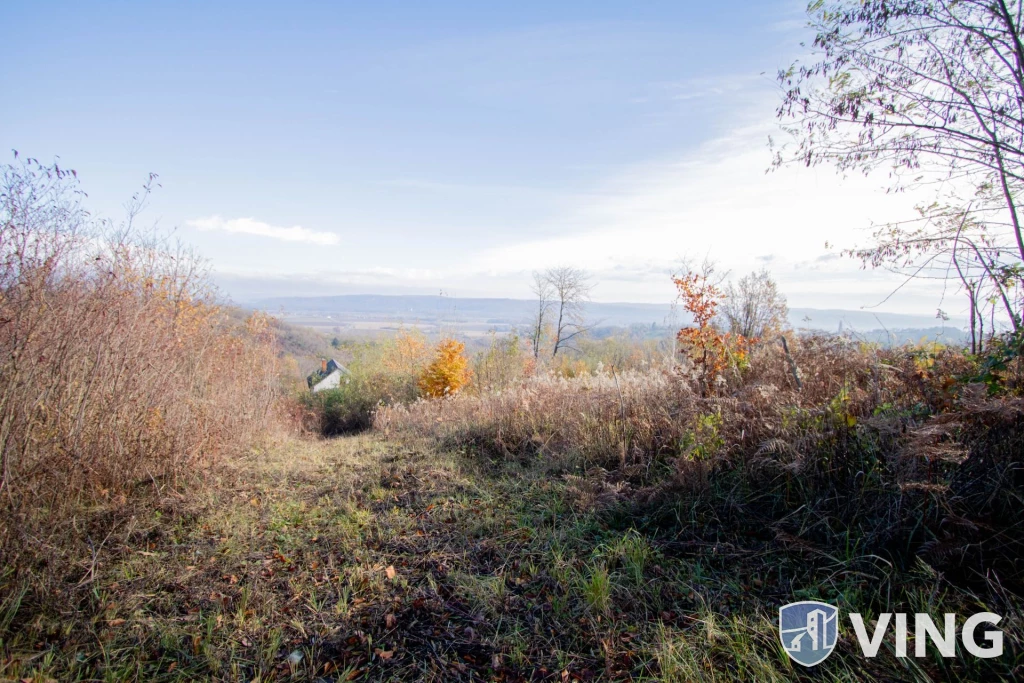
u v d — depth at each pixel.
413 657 2.91
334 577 3.80
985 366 3.94
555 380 9.23
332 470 6.80
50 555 3.56
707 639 2.87
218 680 2.77
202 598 3.51
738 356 7.00
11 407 4.29
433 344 17.86
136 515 4.68
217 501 5.36
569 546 4.13
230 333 11.16
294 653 2.96
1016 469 3.33
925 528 3.37
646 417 6.12
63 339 4.94
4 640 2.96
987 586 2.98
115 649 2.98
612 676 2.68
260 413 9.91
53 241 4.89
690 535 4.13
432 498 5.45
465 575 3.73
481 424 8.21
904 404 4.29
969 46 4.65
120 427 5.52
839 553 3.53
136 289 6.48
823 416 4.30
